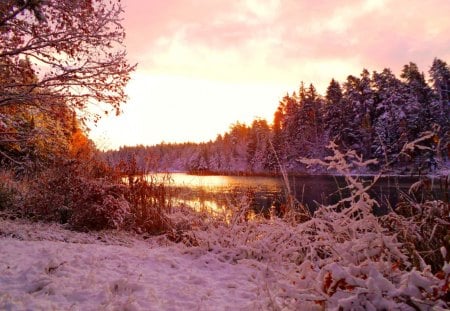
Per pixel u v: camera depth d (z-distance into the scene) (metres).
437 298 2.49
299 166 39.69
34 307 3.51
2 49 8.86
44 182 9.88
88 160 11.10
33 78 9.33
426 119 31.86
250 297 4.27
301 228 3.69
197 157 71.44
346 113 44.94
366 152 35.50
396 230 3.86
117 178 10.51
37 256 5.35
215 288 4.68
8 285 4.16
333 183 26.69
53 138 10.35
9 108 9.68
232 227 6.92
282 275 3.76
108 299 3.85
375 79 46.56
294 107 54.59
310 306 2.86
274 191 19.77
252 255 6.07
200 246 6.66
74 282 4.30
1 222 8.37
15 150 12.56
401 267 3.47
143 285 4.40
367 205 3.28
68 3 8.50
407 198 4.19
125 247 6.80
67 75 8.80
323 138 45.91
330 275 2.81
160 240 8.40
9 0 8.12
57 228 8.75
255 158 55.81
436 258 3.45
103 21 8.85
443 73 40.59
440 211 3.68
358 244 3.10
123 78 9.24
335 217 3.68
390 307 2.49
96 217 8.98
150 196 9.74
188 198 10.82
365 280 2.72
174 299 4.11
